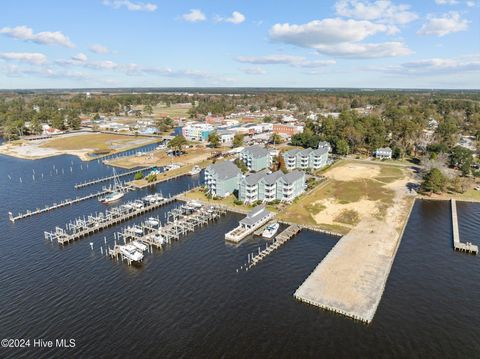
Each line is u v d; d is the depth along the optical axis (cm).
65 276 7494
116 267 7856
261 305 6406
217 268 7725
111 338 5644
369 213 10675
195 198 12219
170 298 6662
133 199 12444
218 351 5341
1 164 17825
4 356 5300
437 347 5384
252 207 11150
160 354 5297
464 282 7112
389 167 16350
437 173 12281
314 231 9550
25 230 9881
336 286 6856
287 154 16288
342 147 18438
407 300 6506
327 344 5444
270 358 5194
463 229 9569
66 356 5291
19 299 6688
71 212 11250
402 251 8388
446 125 18900
